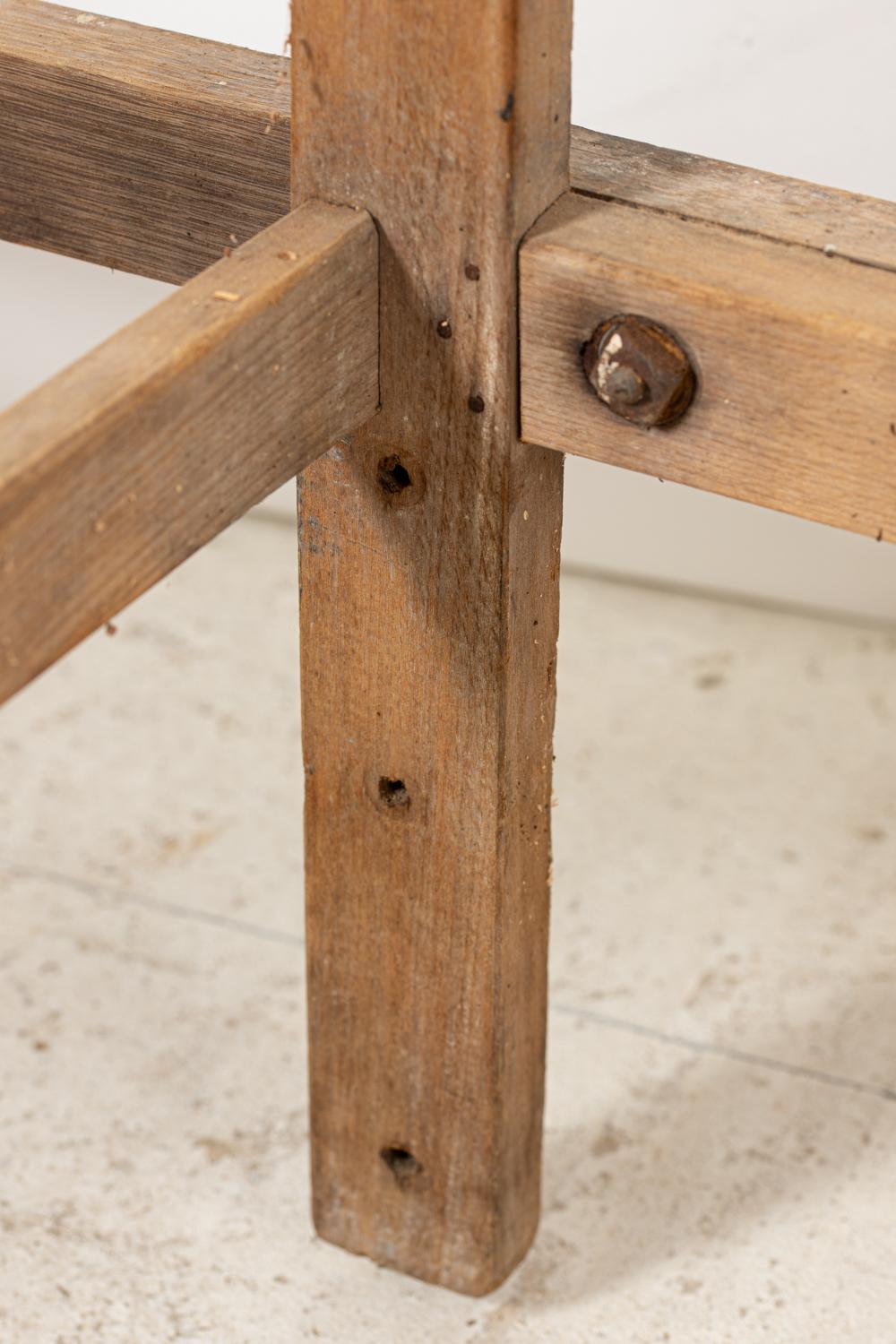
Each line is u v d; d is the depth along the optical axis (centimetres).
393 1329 97
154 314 73
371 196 77
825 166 100
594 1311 98
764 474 76
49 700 131
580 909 114
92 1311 98
